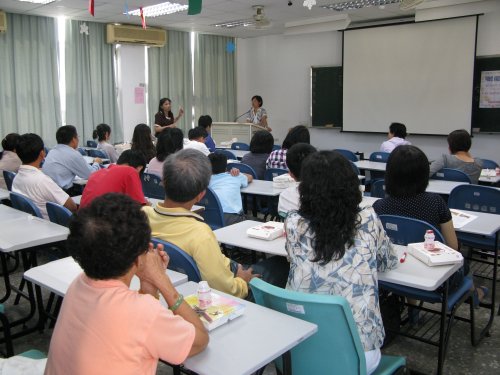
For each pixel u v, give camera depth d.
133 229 1.04
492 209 3.24
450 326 2.23
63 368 1.03
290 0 6.47
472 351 2.53
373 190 4.14
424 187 2.30
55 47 7.38
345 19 7.70
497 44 6.74
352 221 1.56
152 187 3.89
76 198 3.64
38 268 1.78
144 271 1.23
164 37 8.32
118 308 1.02
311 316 1.41
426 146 7.65
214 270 1.79
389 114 7.90
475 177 4.13
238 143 7.38
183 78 9.02
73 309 1.05
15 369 1.37
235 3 6.56
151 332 1.03
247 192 3.71
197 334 1.18
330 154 1.61
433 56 7.27
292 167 2.77
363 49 8.03
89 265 1.03
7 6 6.46
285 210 2.63
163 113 7.71
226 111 9.84
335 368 1.45
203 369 1.14
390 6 6.92
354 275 1.56
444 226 2.29
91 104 7.91
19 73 7.06
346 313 1.34
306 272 1.60
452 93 7.18
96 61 7.87
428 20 7.19
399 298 2.68
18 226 2.53
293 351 1.50
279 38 9.37
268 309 1.45
